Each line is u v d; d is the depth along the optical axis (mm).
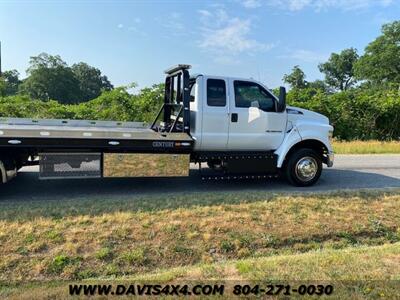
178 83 8742
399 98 23438
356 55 89938
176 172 7840
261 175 8367
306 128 8656
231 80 8211
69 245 5246
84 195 7559
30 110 18047
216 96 8109
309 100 23219
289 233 5988
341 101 23016
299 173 8664
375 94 24750
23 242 5266
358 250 5281
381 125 23031
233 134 8242
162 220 6133
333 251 5332
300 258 4902
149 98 18672
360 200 7578
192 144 7871
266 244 5688
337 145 17469
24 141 6879
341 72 91062
